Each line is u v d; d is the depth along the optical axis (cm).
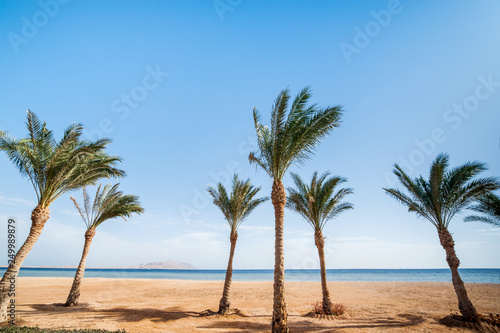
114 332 771
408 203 1341
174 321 1178
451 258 1179
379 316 1324
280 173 1080
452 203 1230
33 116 1116
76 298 1518
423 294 2303
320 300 2016
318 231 1493
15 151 1099
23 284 2841
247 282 3744
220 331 1007
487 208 1266
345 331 989
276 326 874
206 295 2281
